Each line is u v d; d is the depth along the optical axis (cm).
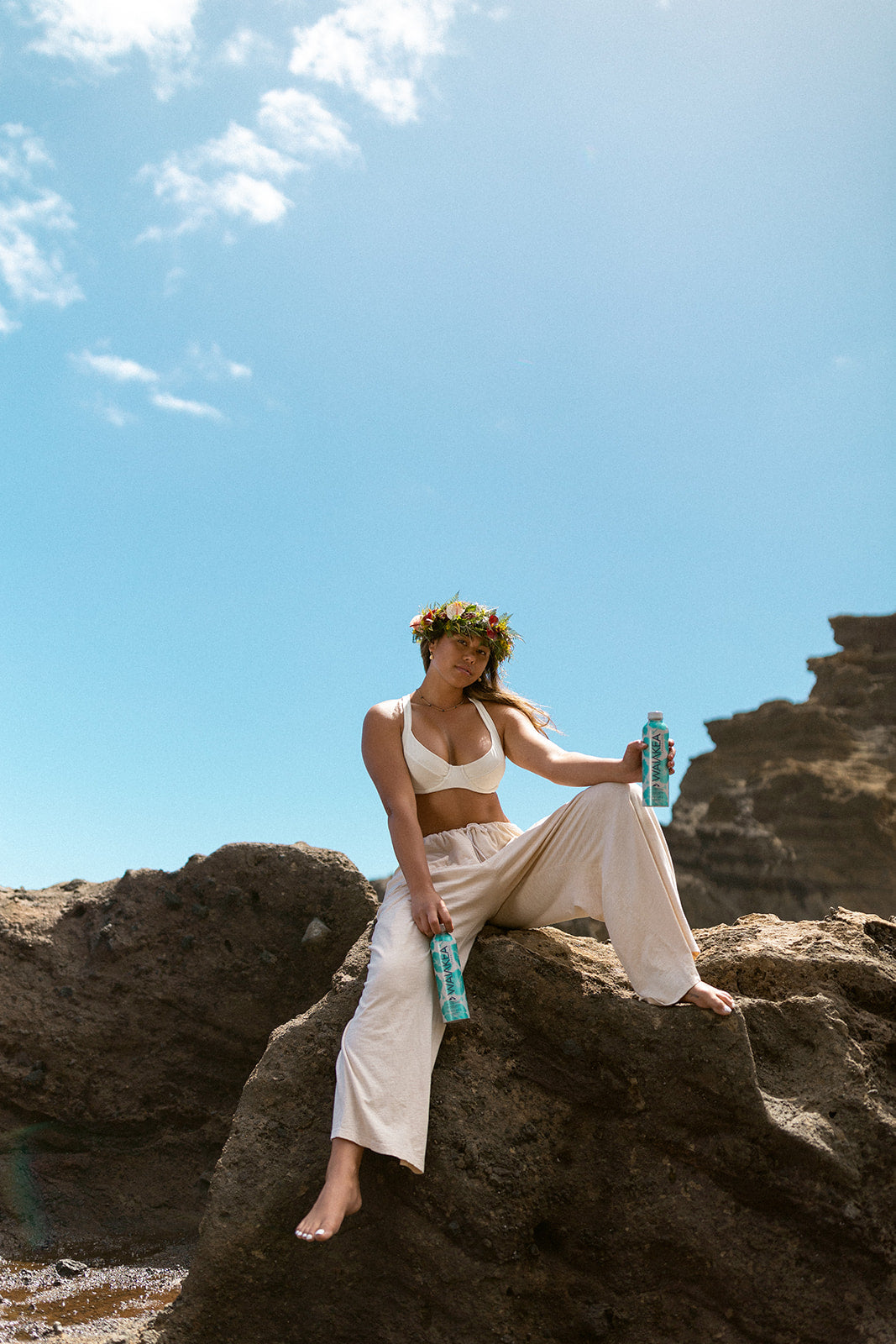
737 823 4709
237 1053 527
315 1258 316
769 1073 329
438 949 324
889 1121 320
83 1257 460
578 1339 311
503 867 352
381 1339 311
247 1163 323
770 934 384
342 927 533
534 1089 329
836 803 4522
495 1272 308
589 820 342
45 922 555
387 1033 315
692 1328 310
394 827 355
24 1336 350
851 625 5853
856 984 351
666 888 330
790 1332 305
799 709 5147
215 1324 314
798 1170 308
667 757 331
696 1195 314
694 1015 317
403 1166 316
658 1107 318
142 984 530
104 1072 517
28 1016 516
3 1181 495
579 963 351
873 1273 309
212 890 549
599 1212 318
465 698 405
